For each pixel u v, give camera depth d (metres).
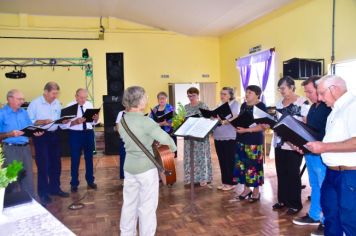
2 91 9.10
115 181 5.24
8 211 1.49
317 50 6.14
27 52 9.23
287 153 3.45
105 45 9.77
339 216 2.20
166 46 10.23
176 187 4.72
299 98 3.39
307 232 3.06
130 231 2.55
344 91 2.16
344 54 5.49
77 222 3.50
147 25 10.04
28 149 3.62
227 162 4.41
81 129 4.57
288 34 7.01
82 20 9.60
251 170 3.78
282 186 3.58
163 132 2.47
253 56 8.30
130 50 9.98
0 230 1.22
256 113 3.38
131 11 9.06
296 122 2.60
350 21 5.34
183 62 10.38
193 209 3.66
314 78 2.84
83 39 9.59
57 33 9.42
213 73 10.64
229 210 3.70
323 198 2.35
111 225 3.40
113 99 7.68
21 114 3.65
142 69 10.10
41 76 9.32
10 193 1.68
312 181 3.19
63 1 8.27
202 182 4.73
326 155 2.22
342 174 2.15
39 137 4.03
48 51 9.38
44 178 4.11
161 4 8.05
